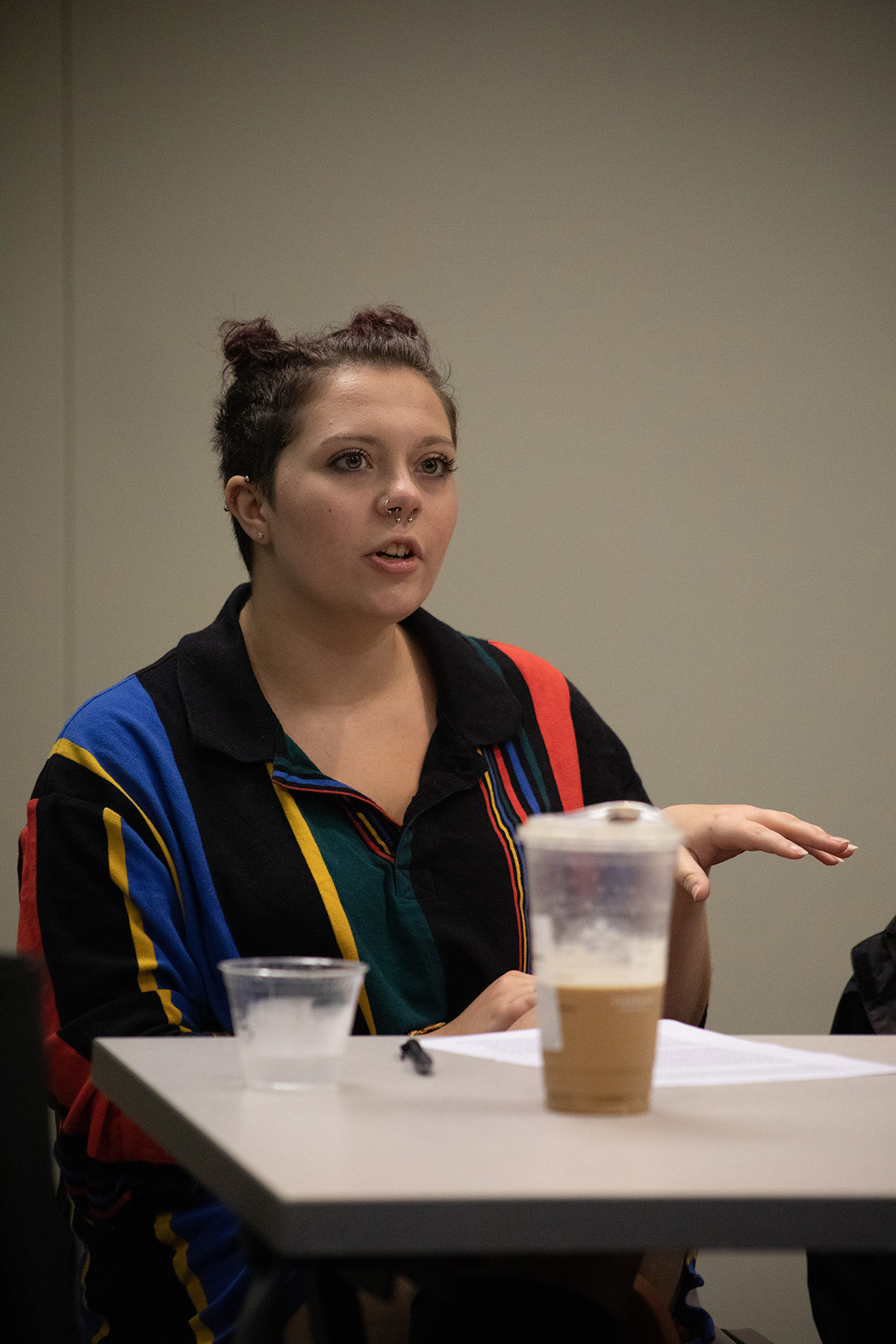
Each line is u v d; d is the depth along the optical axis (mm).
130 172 6203
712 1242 1202
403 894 3363
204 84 6262
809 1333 5973
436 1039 2240
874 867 6555
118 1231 2867
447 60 6441
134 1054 2047
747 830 2871
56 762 3348
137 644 6160
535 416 6461
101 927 3100
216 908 3205
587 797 3891
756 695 6555
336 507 3340
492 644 4102
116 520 6172
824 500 6664
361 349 3516
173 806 3283
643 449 6531
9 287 6113
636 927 1571
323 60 6348
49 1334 1340
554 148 6508
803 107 6676
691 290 6594
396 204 6398
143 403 6203
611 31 6543
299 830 3336
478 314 6441
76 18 6160
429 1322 2031
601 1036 1564
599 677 6445
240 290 6281
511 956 3439
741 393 6613
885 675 6660
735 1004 6371
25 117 6125
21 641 6074
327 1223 1157
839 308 6699
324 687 3582
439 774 3557
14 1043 1351
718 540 6570
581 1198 1191
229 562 6254
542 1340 1997
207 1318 2719
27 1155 1349
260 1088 1747
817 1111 1629
